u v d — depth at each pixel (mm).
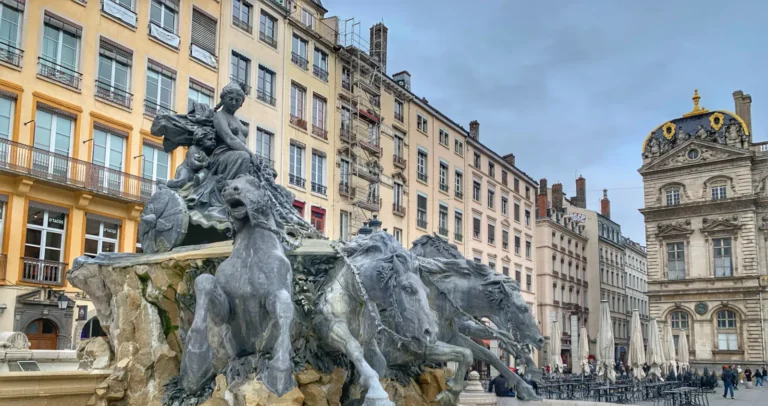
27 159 25703
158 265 8812
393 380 8969
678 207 64500
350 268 7703
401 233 48906
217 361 7602
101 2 29094
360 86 44938
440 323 9922
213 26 34750
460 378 8930
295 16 40375
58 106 27250
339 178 42688
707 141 64125
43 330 26062
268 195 7328
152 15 31641
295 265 7953
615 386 30234
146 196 29969
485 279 10172
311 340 7820
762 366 58031
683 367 44812
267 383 6633
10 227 25156
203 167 10594
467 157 59062
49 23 27219
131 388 8727
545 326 75438
